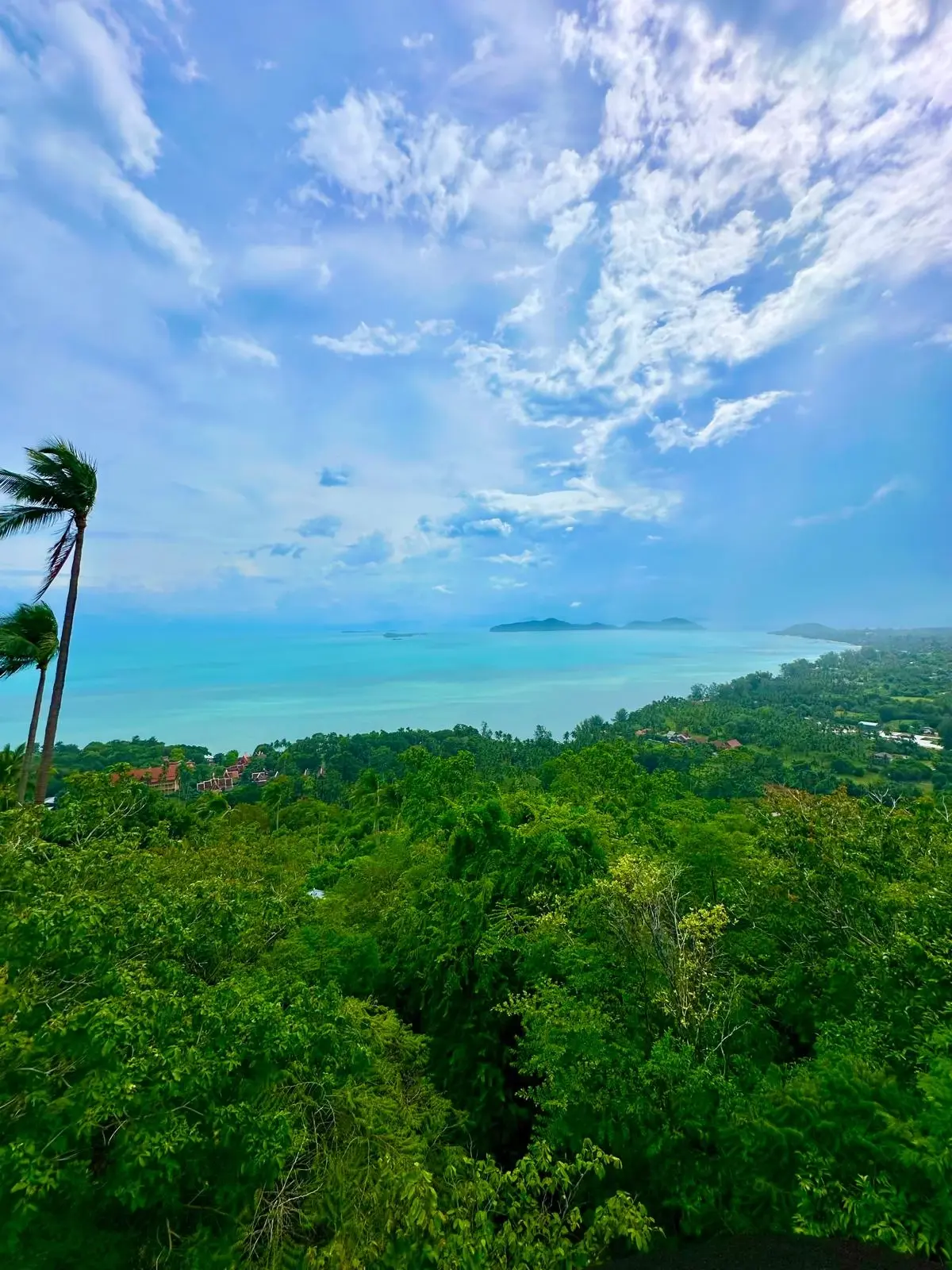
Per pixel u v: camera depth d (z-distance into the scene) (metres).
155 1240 4.39
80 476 15.53
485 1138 8.71
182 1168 4.45
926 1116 4.85
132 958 5.18
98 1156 4.35
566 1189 5.21
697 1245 5.64
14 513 15.44
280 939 7.86
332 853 27.72
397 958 11.33
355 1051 5.69
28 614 17.36
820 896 8.42
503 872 11.52
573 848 11.66
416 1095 7.39
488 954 9.31
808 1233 4.86
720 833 13.55
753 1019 7.87
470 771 26.44
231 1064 4.29
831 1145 5.38
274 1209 4.81
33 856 5.85
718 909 7.83
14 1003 4.28
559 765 28.91
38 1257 3.75
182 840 12.02
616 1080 6.68
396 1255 4.21
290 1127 4.79
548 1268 4.02
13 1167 3.55
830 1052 6.34
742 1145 5.80
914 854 8.86
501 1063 9.28
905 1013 6.25
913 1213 4.66
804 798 9.79
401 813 26.53
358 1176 5.25
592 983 7.86
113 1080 3.79
